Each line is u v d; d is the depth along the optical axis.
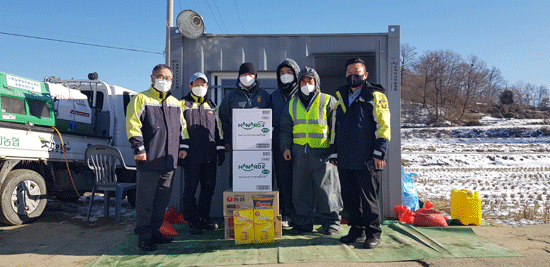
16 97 4.44
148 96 3.56
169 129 3.56
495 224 4.42
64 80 6.34
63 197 6.13
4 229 4.43
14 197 4.53
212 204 5.05
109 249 3.54
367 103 3.44
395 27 5.00
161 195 3.59
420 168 16.00
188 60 5.19
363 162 3.38
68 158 5.21
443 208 5.82
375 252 3.24
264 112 3.75
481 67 78.50
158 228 3.64
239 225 3.61
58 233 4.28
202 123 4.07
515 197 6.76
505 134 39.19
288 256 3.16
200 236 3.99
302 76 3.91
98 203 6.65
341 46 5.22
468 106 71.81
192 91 4.16
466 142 34.00
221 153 4.22
